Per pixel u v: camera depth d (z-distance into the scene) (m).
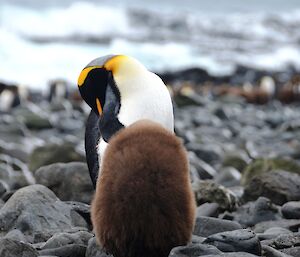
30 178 18.38
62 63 79.50
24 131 34.53
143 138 8.72
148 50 92.31
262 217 12.97
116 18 108.44
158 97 11.12
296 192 14.27
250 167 19.41
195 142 31.25
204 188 13.74
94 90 11.81
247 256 8.58
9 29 94.69
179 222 8.63
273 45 103.06
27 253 9.31
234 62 90.75
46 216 11.45
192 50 95.50
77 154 20.94
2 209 11.61
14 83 64.19
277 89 75.88
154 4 141.25
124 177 8.52
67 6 115.25
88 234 10.50
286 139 35.38
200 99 53.00
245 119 45.94
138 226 8.48
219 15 126.75
